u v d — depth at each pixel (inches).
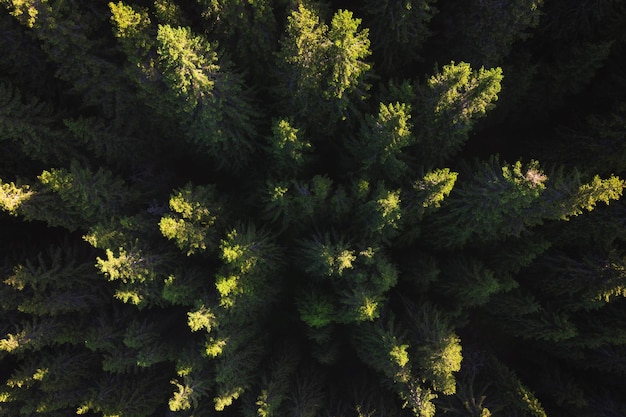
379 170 669.3
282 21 598.5
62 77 608.4
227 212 726.5
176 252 739.4
